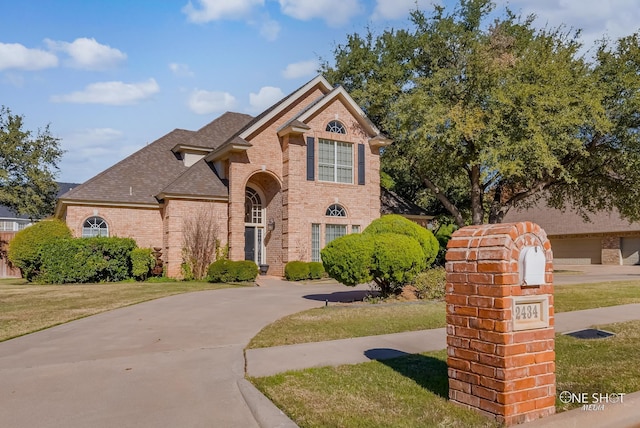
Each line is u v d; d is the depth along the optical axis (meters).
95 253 20.55
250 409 4.68
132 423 4.33
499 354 3.97
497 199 26.53
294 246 22.73
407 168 27.86
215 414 4.56
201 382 5.54
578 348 7.09
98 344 7.69
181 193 21.84
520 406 3.98
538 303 4.19
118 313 11.03
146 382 5.56
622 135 22.17
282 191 23.48
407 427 4.04
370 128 25.12
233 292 15.80
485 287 4.14
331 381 5.46
